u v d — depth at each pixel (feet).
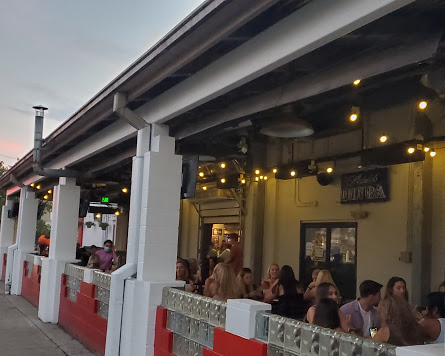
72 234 31.96
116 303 19.29
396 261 26.07
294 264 33.86
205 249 45.75
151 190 18.76
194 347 14.88
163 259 18.84
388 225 26.84
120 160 26.53
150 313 17.47
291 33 11.73
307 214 33.04
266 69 12.80
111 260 34.19
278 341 11.48
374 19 9.81
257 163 33.65
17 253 44.70
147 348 17.31
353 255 29.30
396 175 26.55
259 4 11.31
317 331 10.42
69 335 27.30
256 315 12.23
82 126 24.68
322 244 31.83
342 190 29.96
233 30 12.41
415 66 12.45
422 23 10.52
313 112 23.49
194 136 19.36
